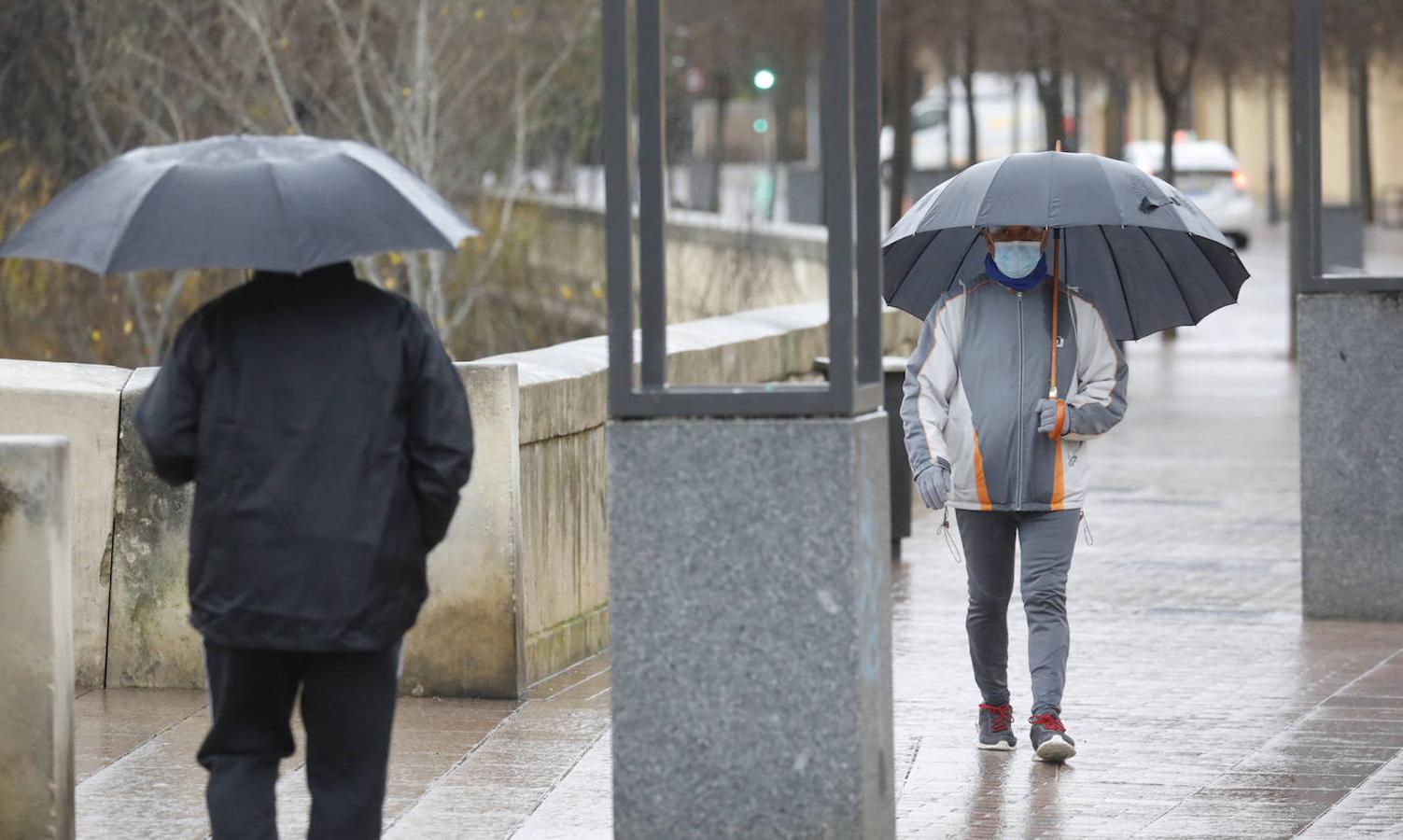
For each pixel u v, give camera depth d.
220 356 12.68
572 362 24.12
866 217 13.91
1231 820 16.45
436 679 21.28
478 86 51.59
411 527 12.82
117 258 12.17
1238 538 32.78
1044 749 18.28
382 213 12.55
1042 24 66.56
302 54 48.19
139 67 47.75
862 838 13.26
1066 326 18.36
